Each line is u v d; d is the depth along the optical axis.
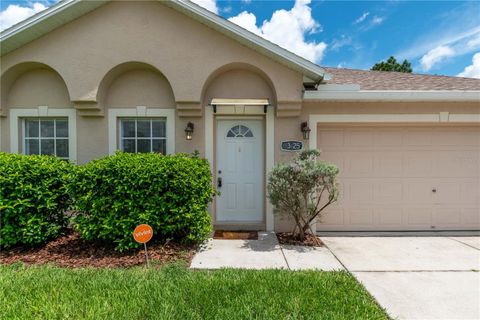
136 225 4.40
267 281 3.38
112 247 4.59
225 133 6.00
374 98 5.53
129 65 5.54
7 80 5.65
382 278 3.64
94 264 4.03
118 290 3.14
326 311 2.76
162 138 5.93
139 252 4.44
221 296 3.01
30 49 5.43
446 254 4.57
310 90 5.49
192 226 4.71
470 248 4.88
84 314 2.69
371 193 6.03
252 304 2.85
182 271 3.71
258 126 5.98
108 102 5.77
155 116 5.79
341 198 6.02
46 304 2.84
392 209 6.05
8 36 5.11
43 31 5.36
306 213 5.25
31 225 4.45
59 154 5.95
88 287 3.21
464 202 6.05
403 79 7.20
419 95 5.52
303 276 3.54
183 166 4.57
